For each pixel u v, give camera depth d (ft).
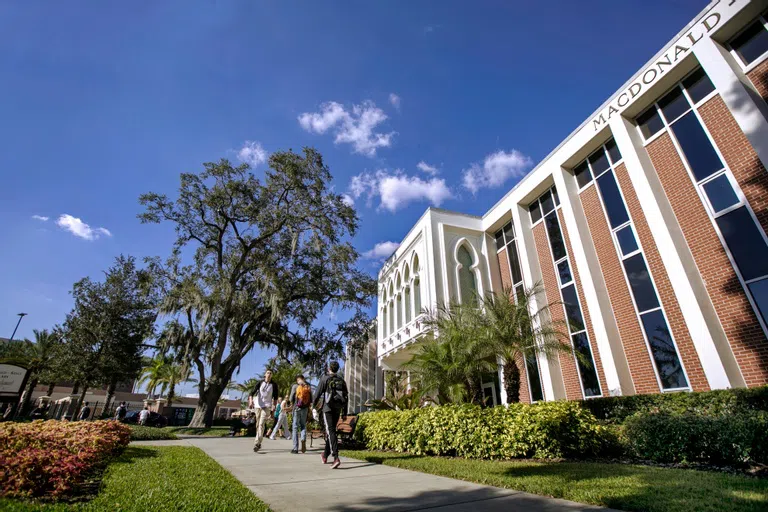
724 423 20.48
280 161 78.13
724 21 34.17
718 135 34.73
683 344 34.96
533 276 54.24
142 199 73.97
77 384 73.10
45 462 12.61
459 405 28.12
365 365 111.34
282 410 41.93
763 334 29.60
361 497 13.88
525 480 16.20
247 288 80.23
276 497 13.71
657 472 17.85
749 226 31.58
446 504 12.83
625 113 42.88
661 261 38.09
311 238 83.97
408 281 75.41
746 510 11.00
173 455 23.61
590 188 48.21
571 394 45.75
